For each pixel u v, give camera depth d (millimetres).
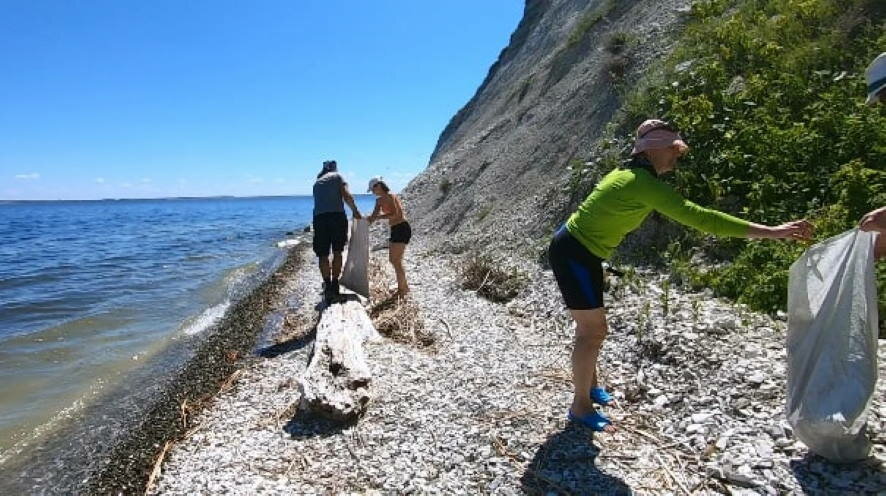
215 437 5941
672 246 8875
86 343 10969
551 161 15320
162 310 14008
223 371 8461
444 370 6688
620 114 12648
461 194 19516
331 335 7086
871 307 3783
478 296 10453
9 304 15180
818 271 4035
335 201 10781
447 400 5824
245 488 4664
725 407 4832
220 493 4656
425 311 9633
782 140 8797
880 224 3746
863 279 3818
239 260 24625
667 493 3973
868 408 3760
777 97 9648
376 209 10461
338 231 10766
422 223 20219
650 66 13641
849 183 7312
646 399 5410
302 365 7914
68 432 6945
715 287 7590
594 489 4113
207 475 5047
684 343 5984
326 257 10867
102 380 8812
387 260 15633
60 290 17359
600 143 12414
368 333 8078
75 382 8758
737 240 8312
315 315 10836
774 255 7363
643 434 4766
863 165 7672
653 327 6594
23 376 9055
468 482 4430
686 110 10359
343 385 5922
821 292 3992
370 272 13102
